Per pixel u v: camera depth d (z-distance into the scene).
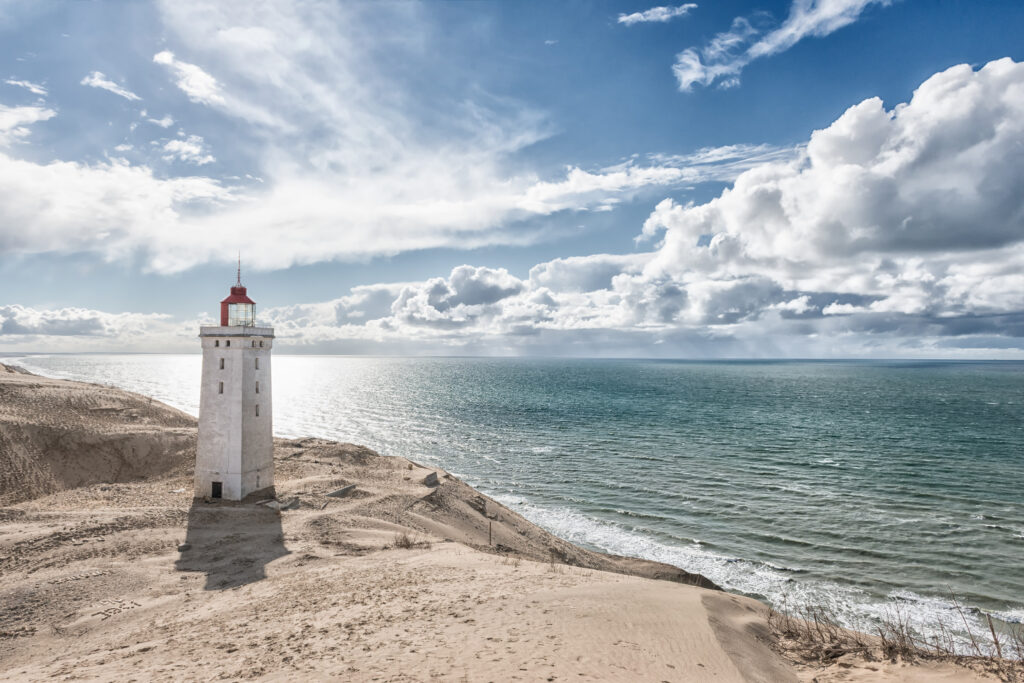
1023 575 37.16
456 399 162.25
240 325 39.56
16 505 38.34
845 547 42.31
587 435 94.19
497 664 12.48
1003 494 55.97
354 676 11.91
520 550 37.81
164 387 191.75
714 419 114.75
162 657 15.01
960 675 12.57
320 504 39.75
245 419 39.12
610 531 46.56
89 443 51.38
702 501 54.34
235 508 37.03
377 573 24.05
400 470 53.97
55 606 22.28
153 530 32.25
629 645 14.25
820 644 16.67
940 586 35.75
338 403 151.00
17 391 59.41
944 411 129.75
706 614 17.86
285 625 17.20
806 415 121.50
